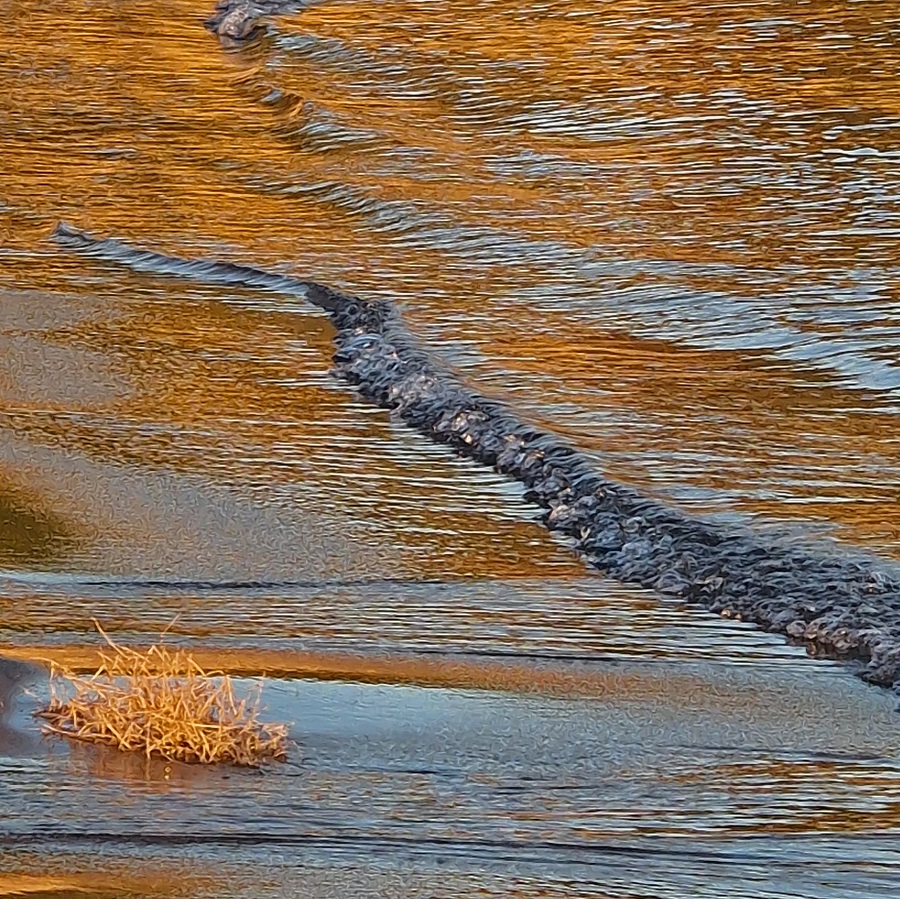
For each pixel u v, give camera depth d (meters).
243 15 99.25
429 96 84.12
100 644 31.98
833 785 26.98
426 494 41.41
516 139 76.00
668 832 25.45
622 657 32.25
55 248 65.12
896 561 35.66
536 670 31.36
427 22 95.19
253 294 58.84
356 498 41.09
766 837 25.34
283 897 23.50
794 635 33.12
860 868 24.53
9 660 30.06
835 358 49.78
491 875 24.12
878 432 43.94
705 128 73.88
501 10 95.25
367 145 76.38
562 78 83.38
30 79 91.06
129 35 99.00
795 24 85.62
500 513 40.22
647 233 62.34
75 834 24.80
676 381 48.19
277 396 48.56
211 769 26.59
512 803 26.14
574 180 69.56
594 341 51.97
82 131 82.56
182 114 84.75
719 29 86.62
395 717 28.88
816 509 38.66
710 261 58.81
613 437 43.75
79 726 27.38
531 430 44.09
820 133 71.31
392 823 25.36
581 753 27.86
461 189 69.12
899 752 28.27
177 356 52.22
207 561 37.34
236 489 41.56
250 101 86.50
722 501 39.28
